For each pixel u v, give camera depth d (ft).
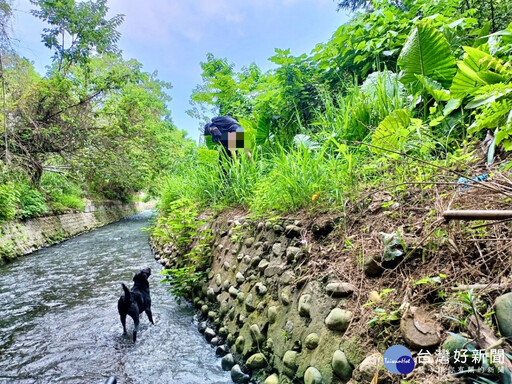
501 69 5.05
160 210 23.91
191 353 7.48
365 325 3.80
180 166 25.26
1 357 7.73
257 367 5.72
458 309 3.14
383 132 5.87
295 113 12.77
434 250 3.84
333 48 12.34
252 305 6.72
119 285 13.89
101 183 47.47
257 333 6.04
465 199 4.08
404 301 3.56
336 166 6.81
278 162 8.42
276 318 5.72
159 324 9.41
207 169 13.69
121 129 28.12
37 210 26.25
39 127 22.44
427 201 4.84
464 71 5.31
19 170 22.70
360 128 7.92
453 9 9.73
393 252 4.09
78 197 40.73
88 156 26.50
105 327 9.37
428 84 6.65
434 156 6.13
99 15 22.54
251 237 8.30
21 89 20.94
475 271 3.41
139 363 7.20
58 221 30.09
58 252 22.70
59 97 23.04
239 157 11.90
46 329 9.34
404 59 7.61
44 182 33.58
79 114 25.23
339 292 4.48
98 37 23.20
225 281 8.74
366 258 4.42
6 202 21.71
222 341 7.55
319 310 4.68
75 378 6.73
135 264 17.97
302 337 4.79
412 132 6.17
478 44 7.63
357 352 3.67
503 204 3.82
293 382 4.58
